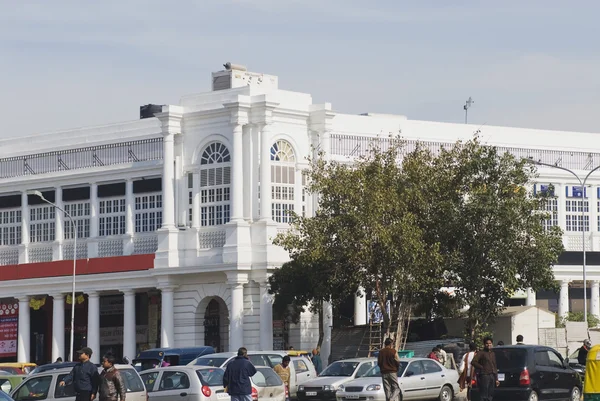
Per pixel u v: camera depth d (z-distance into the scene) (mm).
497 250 57625
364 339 67062
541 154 83875
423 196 59031
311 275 60344
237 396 35844
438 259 57125
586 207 84250
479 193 57406
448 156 60250
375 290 59125
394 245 56875
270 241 68188
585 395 28453
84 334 78562
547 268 58531
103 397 32812
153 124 77000
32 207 80562
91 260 75562
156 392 38156
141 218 75375
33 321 81062
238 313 68500
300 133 71062
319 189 60438
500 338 63094
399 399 38469
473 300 58031
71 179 78562
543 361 40875
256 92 70688
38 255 79750
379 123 78062
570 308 82500
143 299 76500
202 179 71062
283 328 69562
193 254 70625
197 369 38344
